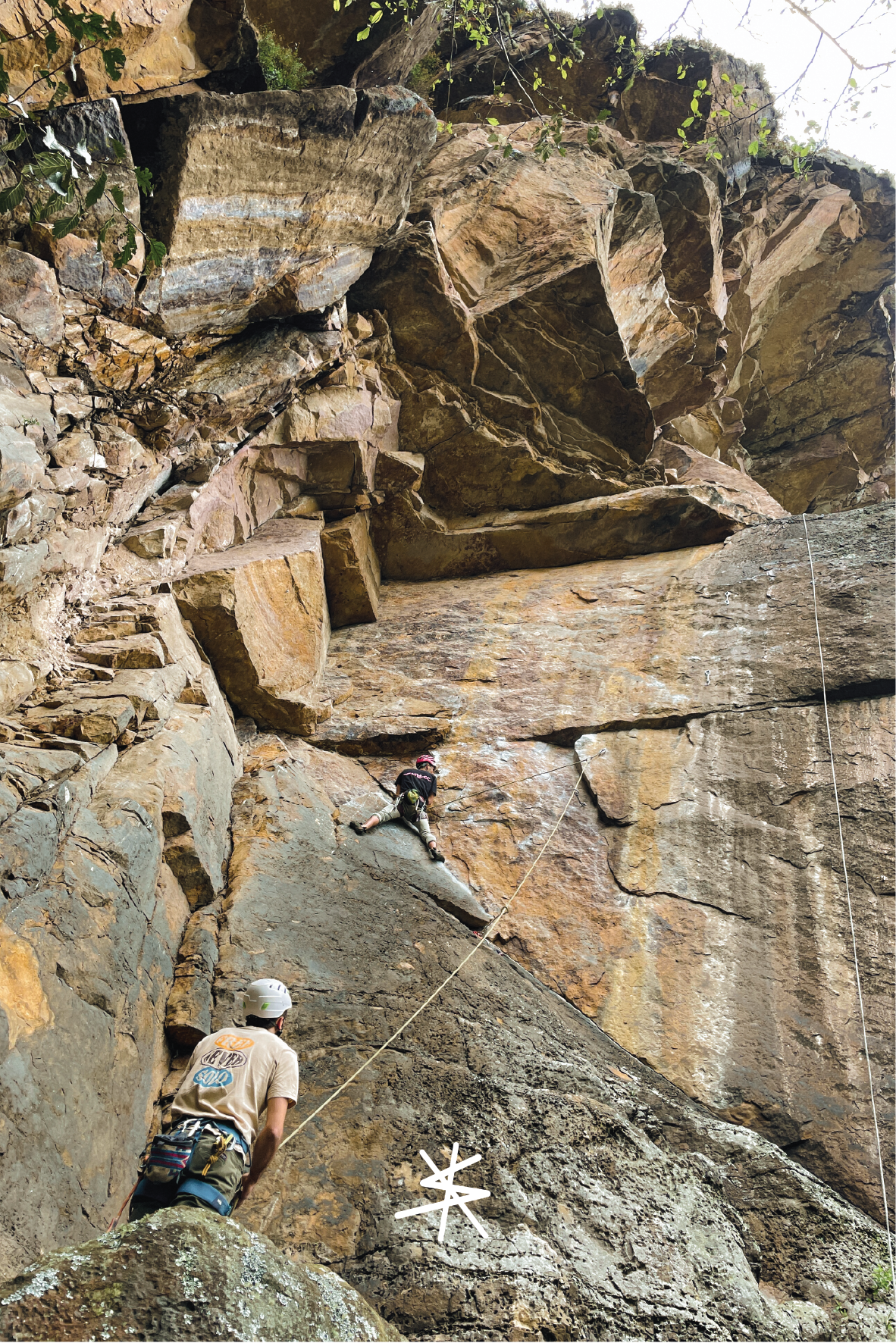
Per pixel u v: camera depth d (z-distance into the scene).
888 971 5.50
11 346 5.84
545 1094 4.62
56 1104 3.38
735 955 5.83
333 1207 3.74
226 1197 2.83
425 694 8.49
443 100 13.91
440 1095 4.45
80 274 6.15
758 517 10.18
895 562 8.27
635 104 13.86
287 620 8.30
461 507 10.86
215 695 7.22
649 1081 5.20
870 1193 4.67
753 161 15.06
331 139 7.46
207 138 6.51
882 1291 4.13
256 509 9.26
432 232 10.07
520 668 8.68
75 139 5.71
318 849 6.46
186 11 6.37
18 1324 1.99
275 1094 3.16
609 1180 4.22
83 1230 3.25
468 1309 3.38
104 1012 3.94
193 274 7.01
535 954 6.03
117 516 7.08
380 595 10.48
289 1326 2.31
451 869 6.74
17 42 5.33
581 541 10.48
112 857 4.55
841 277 17.12
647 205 11.97
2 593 5.45
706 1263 3.93
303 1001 4.95
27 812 4.04
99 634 6.43
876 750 6.72
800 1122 4.99
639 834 6.79
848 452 18.44
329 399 9.42
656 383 14.13
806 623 8.02
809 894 6.04
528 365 10.79
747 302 16.27
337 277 8.89
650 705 7.79
